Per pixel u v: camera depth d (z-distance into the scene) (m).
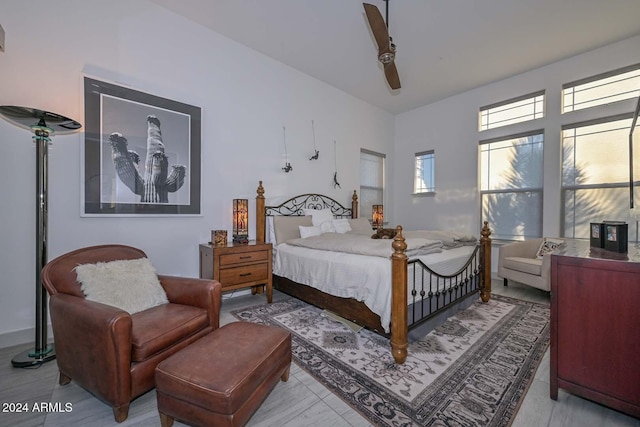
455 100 4.78
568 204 3.71
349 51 3.55
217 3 2.75
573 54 3.53
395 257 1.92
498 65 3.79
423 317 2.22
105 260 1.99
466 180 4.64
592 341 1.43
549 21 2.90
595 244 1.78
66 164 2.34
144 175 2.73
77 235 2.40
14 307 2.17
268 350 1.47
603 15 2.80
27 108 1.76
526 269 3.42
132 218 2.68
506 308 2.99
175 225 2.96
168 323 1.66
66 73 2.34
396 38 3.18
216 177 3.26
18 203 2.17
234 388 1.19
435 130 5.06
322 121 4.38
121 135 2.60
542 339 2.28
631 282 1.33
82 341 1.46
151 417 1.45
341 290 2.37
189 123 3.03
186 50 3.00
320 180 4.38
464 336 2.33
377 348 2.13
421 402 1.53
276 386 1.68
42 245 1.99
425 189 5.26
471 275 2.99
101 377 1.40
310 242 3.01
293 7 2.77
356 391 1.63
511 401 1.55
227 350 1.43
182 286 2.01
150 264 2.14
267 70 3.70
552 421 1.40
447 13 2.78
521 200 4.13
